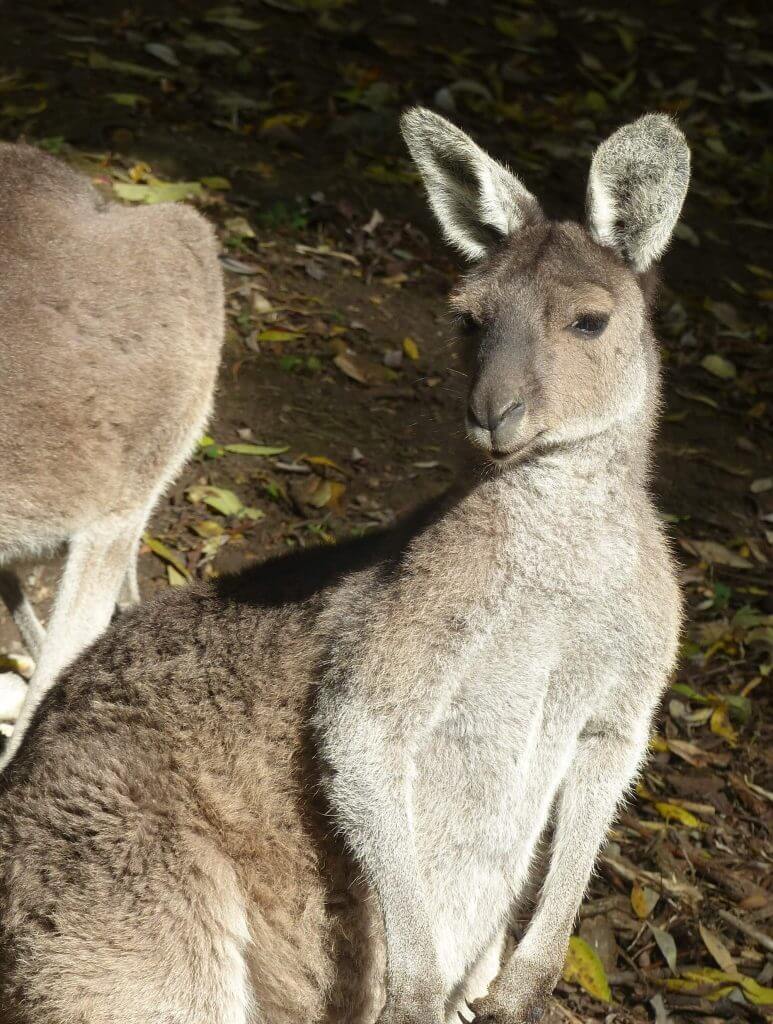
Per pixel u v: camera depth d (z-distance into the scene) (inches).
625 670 152.2
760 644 258.2
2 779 157.0
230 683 154.9
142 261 195.8
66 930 141.9
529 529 147.9
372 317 311.7
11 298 184.2
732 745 235.6
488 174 157.9
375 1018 159.8
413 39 429.7
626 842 213.9
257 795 151.3
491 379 144.9
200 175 337.4
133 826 145.3
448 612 146.1
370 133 376.2
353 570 159.8
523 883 166.9
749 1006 190.4
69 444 187.9
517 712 151.4
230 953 147.8
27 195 192.1
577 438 147.9
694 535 283.9
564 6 476.7
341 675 148.4
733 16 490.0
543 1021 183.8
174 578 236.1
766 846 217.5
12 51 364.5
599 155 152.1
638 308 153.6
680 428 314.8
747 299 365.1
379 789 145.3
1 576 203.2
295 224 331.0
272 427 276.1
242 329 297.7
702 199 403.2
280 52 402.6
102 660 163.0
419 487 269.6
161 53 378.9
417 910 144.6
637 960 196.2
